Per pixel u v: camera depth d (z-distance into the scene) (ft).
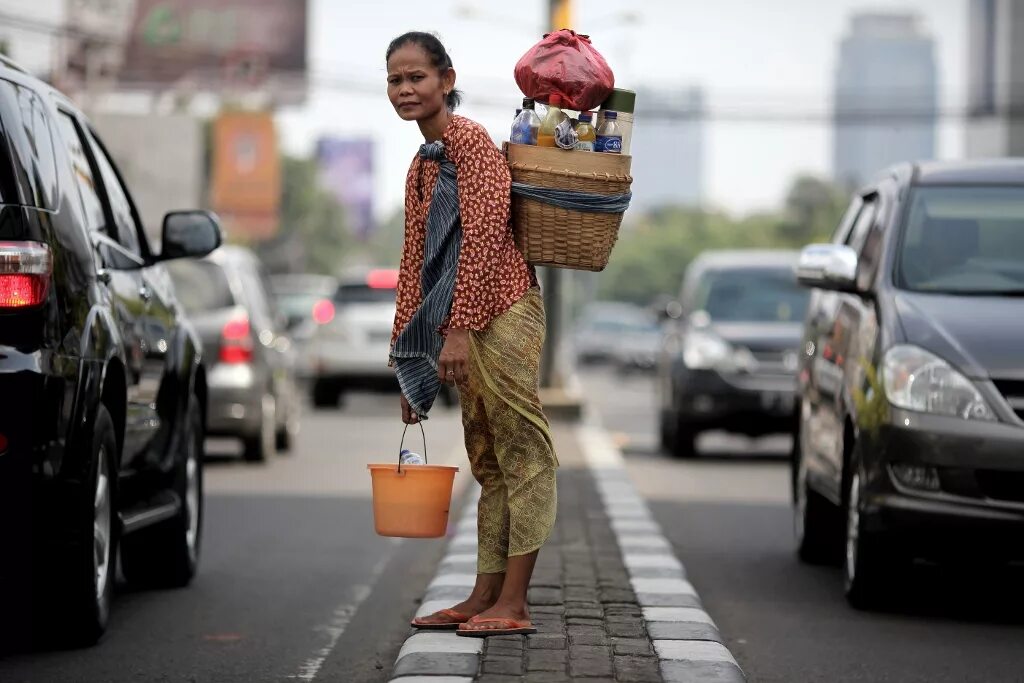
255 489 70.13
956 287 43.16
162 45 324.19
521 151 31.04
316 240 503.20
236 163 340.80
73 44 301.84
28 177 32.19
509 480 31.99
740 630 38.42
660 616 35.14
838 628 38.68
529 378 31.42
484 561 33.04
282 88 334.85
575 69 30.91
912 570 48.01
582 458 81.25
